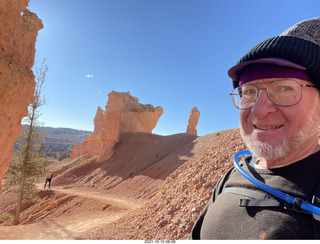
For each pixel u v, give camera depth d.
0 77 7.42
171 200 7.45
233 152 7.23
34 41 11.74
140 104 55.97
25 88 8.55
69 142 173.75
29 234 12.06
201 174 7.07
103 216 16.25
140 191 23.97
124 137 45.12
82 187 32.00
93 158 42.91
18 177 21.14
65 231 12.43
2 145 8.30
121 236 7.57
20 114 8.99
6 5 7.38
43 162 22.80
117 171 34.00
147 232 6.50
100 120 61.88
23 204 25.64
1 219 22.19
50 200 24.97
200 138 34.44
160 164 28.56
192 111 56.00
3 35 7.55
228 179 1.14
